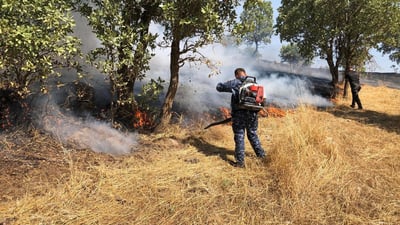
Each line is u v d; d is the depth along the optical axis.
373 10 10.32
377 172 4.59
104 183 3.72
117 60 5.06
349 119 8.30
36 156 4.11
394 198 3.89
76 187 3.53
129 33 4.90
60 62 4.88
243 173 4.33
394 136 6.57
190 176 4.11
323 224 3.31
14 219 2.95
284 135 5.20
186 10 5.12
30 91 4.80
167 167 4.36
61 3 4.42
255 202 3.64
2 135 4.44
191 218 3.23
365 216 3.48
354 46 11.30
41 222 2.95
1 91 4.81
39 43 3.99
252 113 4.66
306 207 3.58
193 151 5.12
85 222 3.02
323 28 11.21
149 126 5.93
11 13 3.81
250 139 4.86
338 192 3.92
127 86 5.50
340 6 10.62
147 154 4.79
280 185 3.96
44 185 3.54
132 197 3.51
